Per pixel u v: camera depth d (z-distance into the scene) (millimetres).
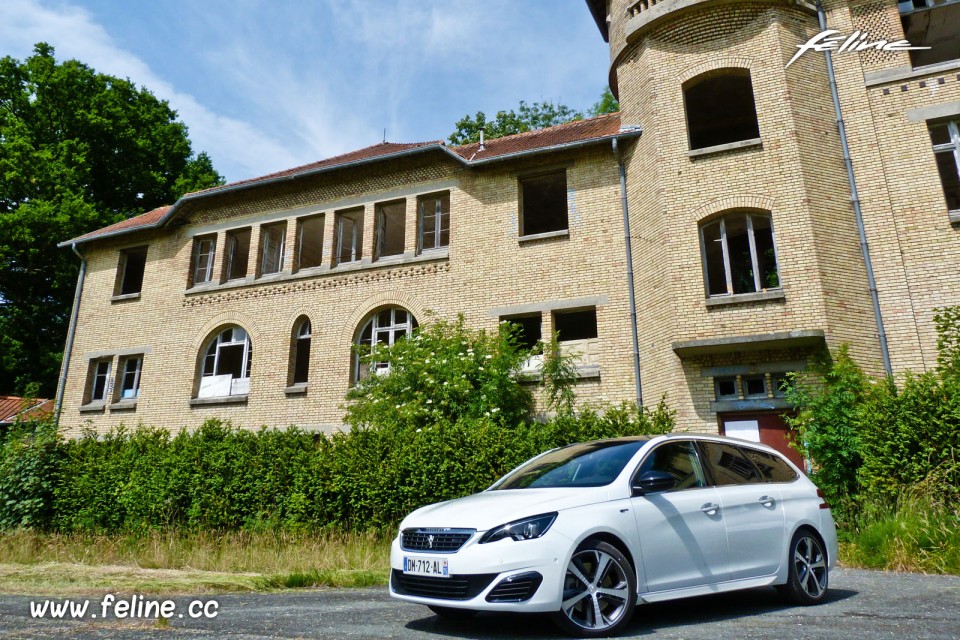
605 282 15625
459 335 15180
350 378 17547
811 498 6664
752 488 6234
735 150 14391
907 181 13898
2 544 11367
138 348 20641
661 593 5242
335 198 19312
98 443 14375
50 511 13727
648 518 5344
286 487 11953
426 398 14031
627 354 14930
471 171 17781
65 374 21609
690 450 6125
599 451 6074
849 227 13875
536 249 16516
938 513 8602
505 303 16406
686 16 15609
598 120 19219
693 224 14258
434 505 5875
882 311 13406
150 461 13055
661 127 15258
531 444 10938
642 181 15500
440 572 4961
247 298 19438
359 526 11234
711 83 16516
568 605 4812
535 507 5043
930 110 14148
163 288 20891
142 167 34281
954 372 9891
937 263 13250
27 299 30844
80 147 31125
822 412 10523
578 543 4934
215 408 18828
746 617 5527
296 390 17859
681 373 13609
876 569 8273
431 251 17828
